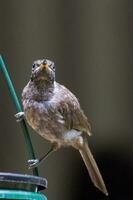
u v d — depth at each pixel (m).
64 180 12.96
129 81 13.01
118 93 13.02
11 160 12.92
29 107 9.96
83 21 13.29
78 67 13.19
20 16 13.34
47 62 9.98
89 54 13.20
